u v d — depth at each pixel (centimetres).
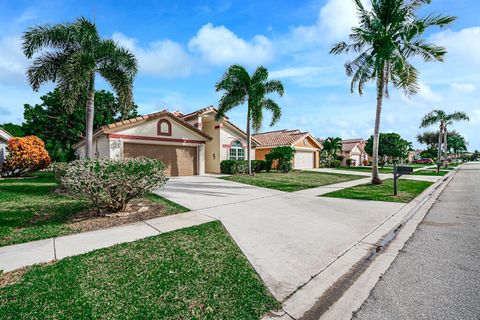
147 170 638
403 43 1279
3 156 1552
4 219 591
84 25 1103
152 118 1545
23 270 346
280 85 1744
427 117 3516
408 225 617
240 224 584
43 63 1121
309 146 2936
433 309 280
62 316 254
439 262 402
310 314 271
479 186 1403
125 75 1222
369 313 274
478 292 314
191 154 1766
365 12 1316
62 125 2695
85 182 562
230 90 1723
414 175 2072
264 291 307
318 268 371
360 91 1407
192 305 276
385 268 381
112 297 287
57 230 520
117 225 562
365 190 1152
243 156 2186
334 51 1431
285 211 722
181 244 450
